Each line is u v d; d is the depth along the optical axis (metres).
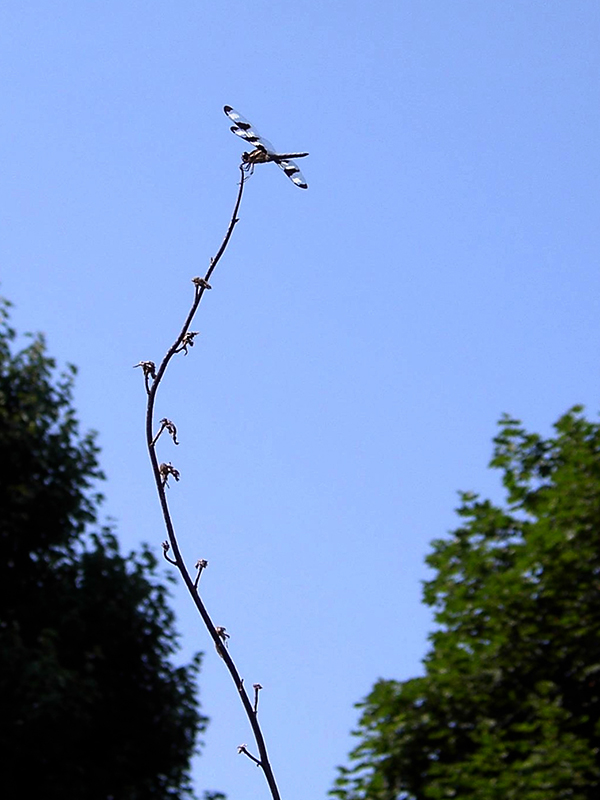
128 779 15.59
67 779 15.12
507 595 16.83
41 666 14.93
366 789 16.38
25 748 15.02
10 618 15.91
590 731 15.92
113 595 16.38
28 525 16.44
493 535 17.94
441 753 16.33
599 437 18.31
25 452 16.53
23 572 16.36
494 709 16.36
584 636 16.42
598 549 16.97
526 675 16.47
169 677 16.45
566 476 17.64
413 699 16.75
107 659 16.20
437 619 17.42
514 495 18.22
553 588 16.83
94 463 17.05
